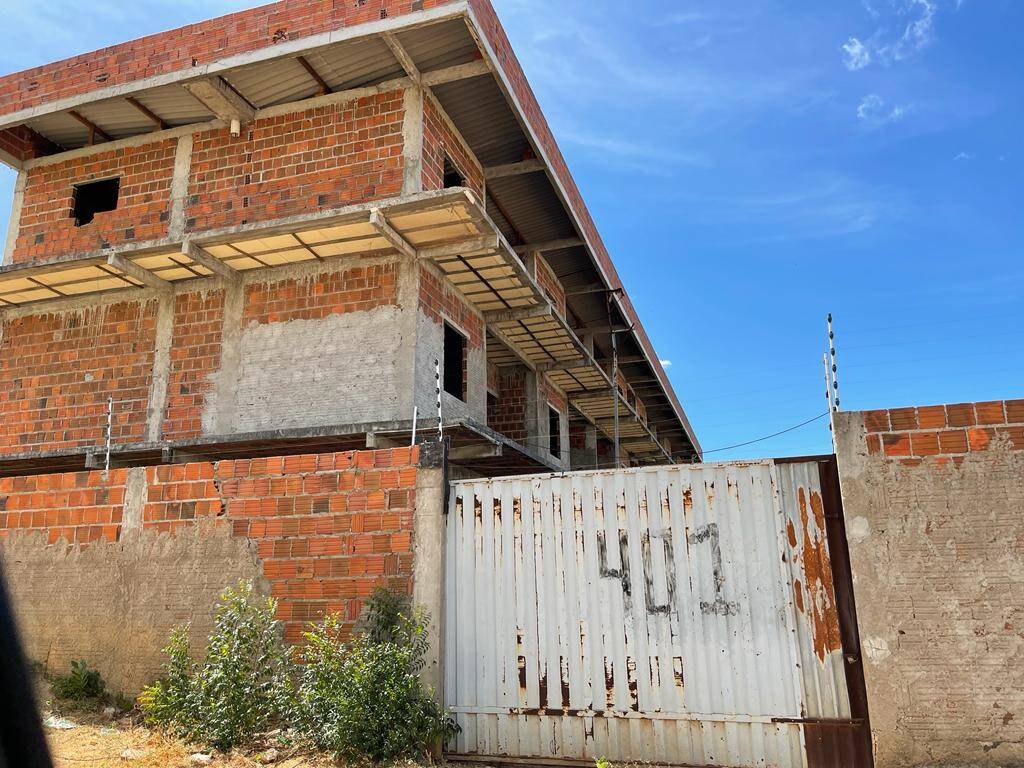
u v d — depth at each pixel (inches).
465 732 257.8
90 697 304.5
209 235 484.1
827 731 228.8
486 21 466.3
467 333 568.4
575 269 759.1
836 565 238.4
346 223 461.7
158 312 554.3
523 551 266.8
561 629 257.3
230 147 551.2
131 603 311.4
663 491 257.8
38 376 577.0
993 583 222.7
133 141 582.9
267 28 482.9
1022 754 211.9
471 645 264.2
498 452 466.9
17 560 333.1
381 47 486.0
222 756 247.3
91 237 573.3
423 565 272.7
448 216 453.7
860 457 238.5
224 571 300.0
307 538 290.7
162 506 317.4
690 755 237.9
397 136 507.8
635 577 254.2
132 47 526.9
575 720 249.6
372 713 239.3
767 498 247.9
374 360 491.2
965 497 229.1
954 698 218.8
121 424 542.3
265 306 526.9
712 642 243.1
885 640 226.1
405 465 284.7
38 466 540.4
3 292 565.3
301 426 495.2
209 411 521.0
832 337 259.1
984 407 233.5
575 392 837.8
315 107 535.2
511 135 574.2
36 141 615.2
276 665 279.4
